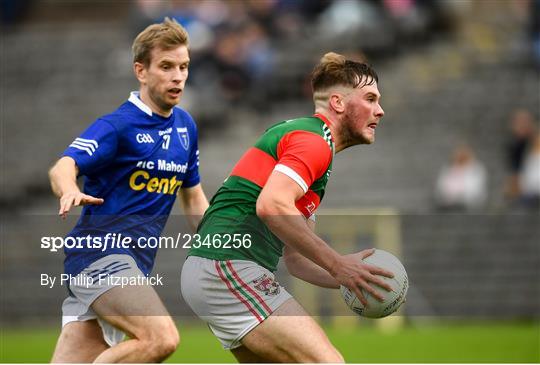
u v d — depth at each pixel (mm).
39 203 57625
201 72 60281
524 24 62250
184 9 62406
